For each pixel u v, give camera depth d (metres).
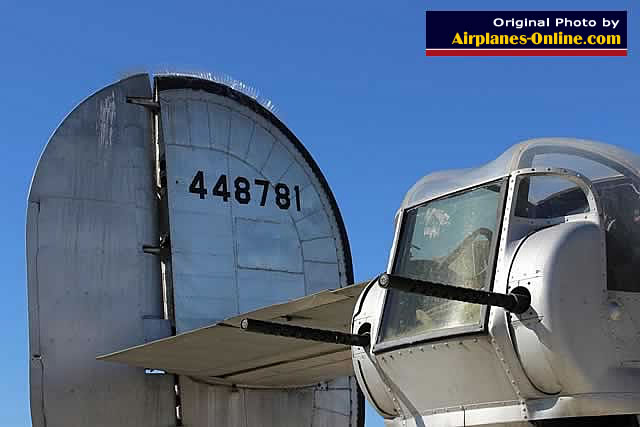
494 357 4.98
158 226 11.52
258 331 5.21
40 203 10.81
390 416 5.89
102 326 10.80
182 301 11.15
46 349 10.45
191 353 9.81
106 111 11.45
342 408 11.81
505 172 5.46
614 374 4.80
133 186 11.42
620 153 5.62
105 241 11.06
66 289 10.71
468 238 5.49
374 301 5.98
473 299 4.75
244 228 11.80
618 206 5.29
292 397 11.51
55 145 11.06
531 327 4.80
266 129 12.32
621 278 5.05
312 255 12.20
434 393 5.36
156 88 11.68
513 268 4.98
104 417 10.53
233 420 11.12
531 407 4.91
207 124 11.88
